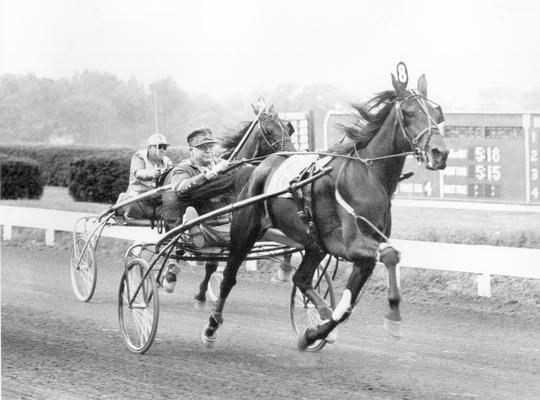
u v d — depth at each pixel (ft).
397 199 45.39
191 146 25.88
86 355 22.54
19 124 110.42
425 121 20.29
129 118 102.83
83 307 29.81
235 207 22.21
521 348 22.58
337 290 31.04
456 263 29.48
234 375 20.08
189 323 26.58
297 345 21.86
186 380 19.72
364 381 19.30
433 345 23.07
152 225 29.50
